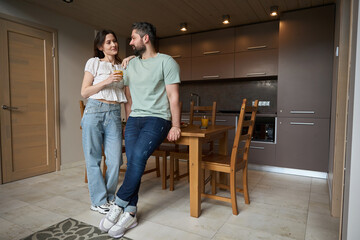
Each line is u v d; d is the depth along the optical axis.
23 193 2.48
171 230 1.73
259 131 3.51
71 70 3.59
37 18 3.11
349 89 1.20
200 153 1.94
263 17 3.50
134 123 1.75
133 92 1.79
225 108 4.43
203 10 3.25
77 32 3.66
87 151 1.93
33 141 3.11
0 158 2.77
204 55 4.13
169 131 1.79
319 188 2.69
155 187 2.68
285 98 3.32
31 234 1.66
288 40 3.28
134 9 3.19
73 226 1.78
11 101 2.87
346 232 1.13
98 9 3.23
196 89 4.70
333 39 3.03
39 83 3.17
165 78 1.72
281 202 2.26
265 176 3.18
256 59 3.72
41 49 3.18
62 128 3.48
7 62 2.81
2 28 2.76
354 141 1.06
